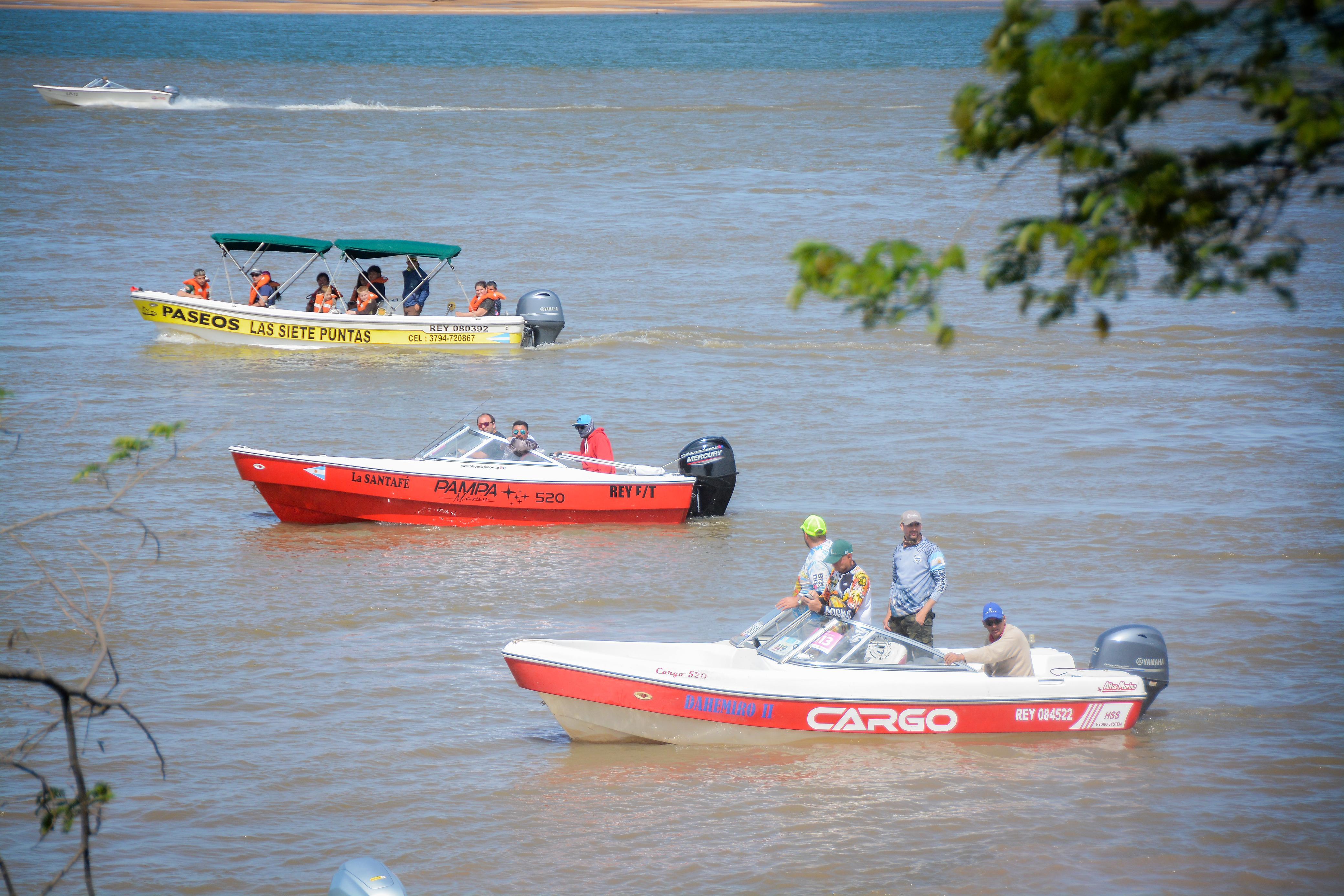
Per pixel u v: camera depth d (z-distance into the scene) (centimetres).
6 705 4275
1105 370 9894
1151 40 1625
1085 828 3525
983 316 11850
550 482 6594
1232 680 4512
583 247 14938
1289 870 3316
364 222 16250
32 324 11156
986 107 1817
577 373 9869
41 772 3831
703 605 5359
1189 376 9688
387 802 3678
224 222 16038
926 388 9388
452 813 3619
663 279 13388
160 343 10675
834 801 3684
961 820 3572
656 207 17550
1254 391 9194
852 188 19088
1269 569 5675
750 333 11188
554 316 10788
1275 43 1653
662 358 10362
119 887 3241
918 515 4422
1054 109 1648
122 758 3922
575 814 3609
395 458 7581
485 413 6938
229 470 7406
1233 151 1795
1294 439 7938
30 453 7469
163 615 5128
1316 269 13300
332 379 9700
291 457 6406
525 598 5447
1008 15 1761
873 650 4122
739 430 8244
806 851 3403
